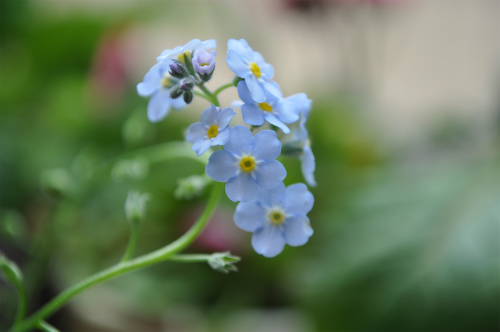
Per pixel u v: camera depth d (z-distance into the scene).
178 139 0.25
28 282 0.18
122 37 0.27
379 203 0.22
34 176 0.23
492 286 0.19
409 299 0.19
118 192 0.23
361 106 0.27
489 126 0.27
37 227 0.21
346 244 0.21
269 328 0.20
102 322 0.20
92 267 0.22
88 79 0.27
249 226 0.12
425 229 0.21
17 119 0.25
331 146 0.25
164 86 0.13
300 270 0.21
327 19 0.28
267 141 0.12
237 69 0.12
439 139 0.27
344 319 0.20
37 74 0.28
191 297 0.21
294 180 0.23
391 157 0.27
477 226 0.20
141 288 0.21
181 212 0.23
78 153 0.25
